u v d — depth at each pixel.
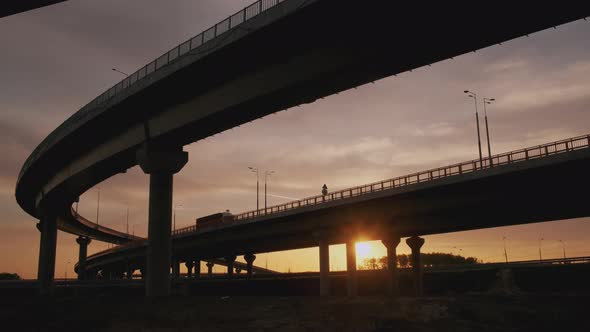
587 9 29.84
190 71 45.28
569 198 47.78
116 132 59.91
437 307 37.53
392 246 70.94
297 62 39.12
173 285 100.75
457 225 59.81
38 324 40.72
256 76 42.28
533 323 34.12
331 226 72.00
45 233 91.50
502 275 62.38
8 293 97.38
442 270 72.44
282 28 37.50
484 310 36.66
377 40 34.75
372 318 35.03
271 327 33.88
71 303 52.81
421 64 36.91
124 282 100.19
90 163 65.31
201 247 100.12
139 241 122.81
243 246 98.12
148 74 49.12
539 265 62.31
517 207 52.19
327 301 43.75
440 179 53.53
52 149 66.50
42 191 86.81
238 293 95.44
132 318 40.09
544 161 44.78
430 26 32.94
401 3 32.34
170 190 55.56
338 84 39.47
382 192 60.69
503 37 33.44
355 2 33.22
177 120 50.94
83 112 58.28
